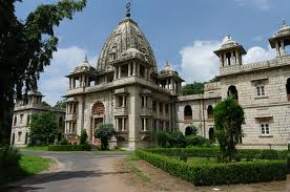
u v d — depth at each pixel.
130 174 21.31
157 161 24.69
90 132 65.56
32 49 21.02
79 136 64.06
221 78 46.56
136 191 15.14
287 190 15.34
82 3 22.69
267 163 18.23
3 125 23.27
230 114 23.84
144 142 58.31
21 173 21.36
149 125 60.00
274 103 40.97
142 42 77.88
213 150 38.91
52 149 54.16
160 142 55.97
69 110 70.25
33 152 48.31
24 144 88.00
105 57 75.88
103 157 37.75
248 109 43.06
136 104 58.44
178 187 16.09
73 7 22.36
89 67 71.88
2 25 19.28
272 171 18.14
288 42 43.44
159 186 16.42
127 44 73.62
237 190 15.35
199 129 66.44
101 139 57.31
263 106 41.84
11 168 21.59
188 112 71.50
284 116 39.94
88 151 52.25
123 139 57.97
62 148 53.66
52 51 22.14
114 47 74.81
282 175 18.45
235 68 45.09
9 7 19.88
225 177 16.84
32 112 89.75
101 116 64.38
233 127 23.70
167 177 19.41
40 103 93.50
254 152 32.31
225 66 46.19
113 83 62.50
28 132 88.12
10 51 20.02
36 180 19.34
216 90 67.94
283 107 40.19
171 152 40.00
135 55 60.03
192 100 68.81
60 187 16.48
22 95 21.33
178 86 77.44
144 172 22.06
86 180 18.84
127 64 62.22
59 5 22.14
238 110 24.17
